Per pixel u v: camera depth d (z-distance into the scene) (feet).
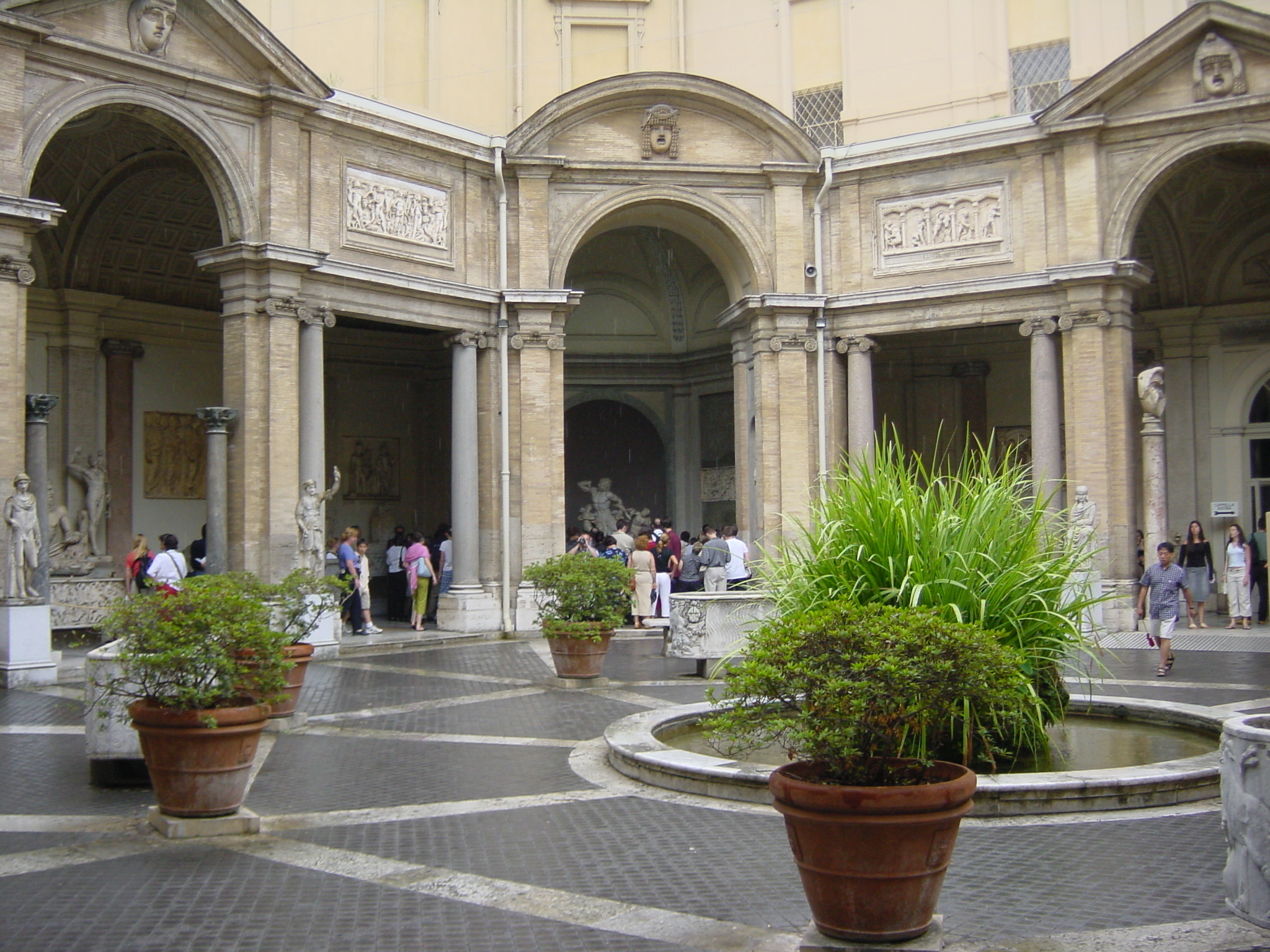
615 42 101.24
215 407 67.41
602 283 107.65
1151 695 47.65
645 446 110.42
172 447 83.76
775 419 85.15
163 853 26.40
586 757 36.91
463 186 80.07
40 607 54.03
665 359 108.78
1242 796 20.75
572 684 52.34
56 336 77.36
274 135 68.18
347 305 72.28
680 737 39.14
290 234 68.90
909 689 20.43
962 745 32.32
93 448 78.59
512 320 81.56
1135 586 76.18
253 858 25.95
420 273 77.05
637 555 78.48
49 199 74.13
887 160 84.17
